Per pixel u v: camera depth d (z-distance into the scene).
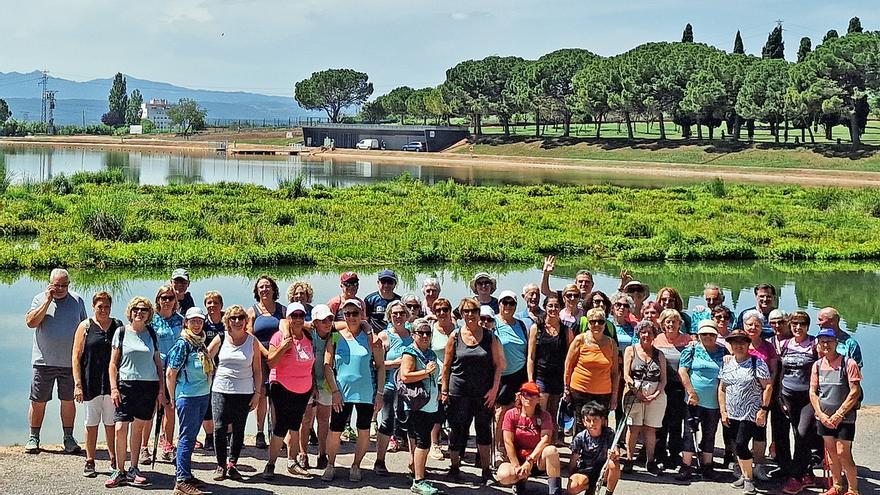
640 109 128.38
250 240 42.00
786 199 68.31
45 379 14.23
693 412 13.84
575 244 44.34
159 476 13.27
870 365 23.31
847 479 13.00
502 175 105.06
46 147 159.50
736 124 119.12
